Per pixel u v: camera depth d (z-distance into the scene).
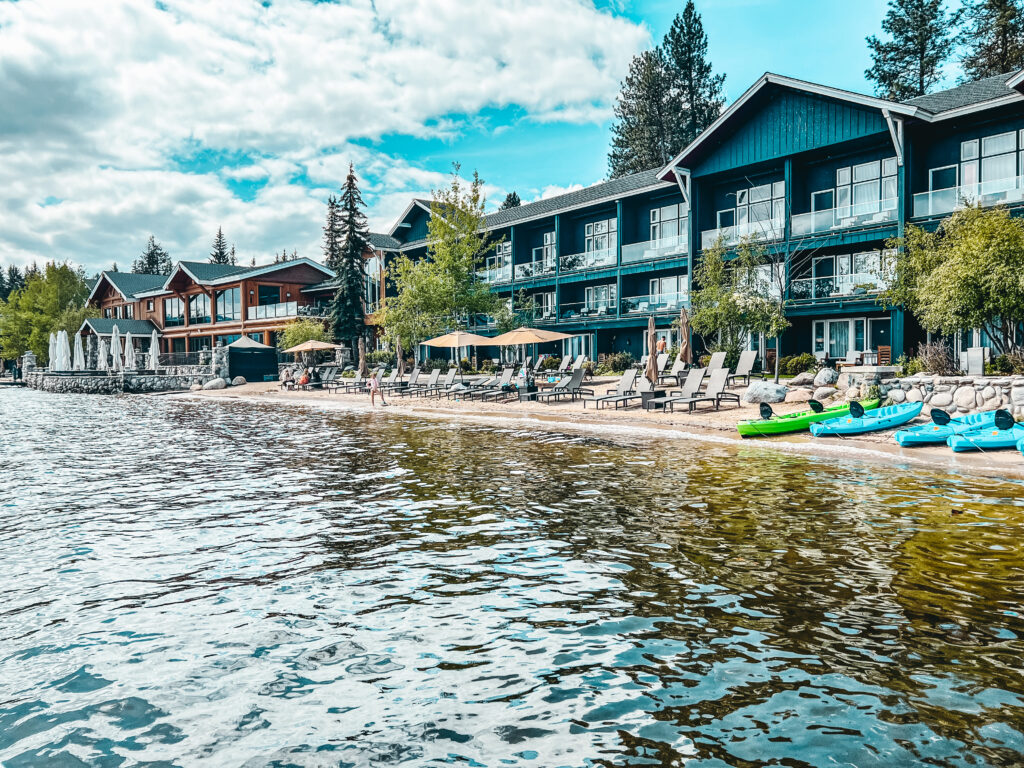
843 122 25.78
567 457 14.07
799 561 7.03
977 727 4.00
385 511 9.67
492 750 3.90
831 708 4.25
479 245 39.50
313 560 7.48
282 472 13.09
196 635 5.59
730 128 29.53
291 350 39.25
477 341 28.70
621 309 36.00
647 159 60.53
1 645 5.44
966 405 15.40
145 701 4.55
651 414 20.64
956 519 8.52
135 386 45.62
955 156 24.45
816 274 28.72
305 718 4.30
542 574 6.86
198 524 9.12
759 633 5.36
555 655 5.08
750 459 13.44
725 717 4.18
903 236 22.55
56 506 10.33
